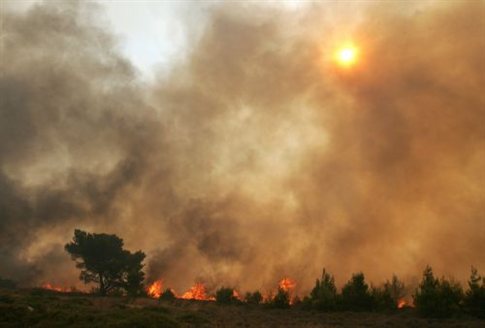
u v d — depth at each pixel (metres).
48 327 15.51
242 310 25.33
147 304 27.78
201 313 22.48
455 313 21.31
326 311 24.92
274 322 19.39
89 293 38.75
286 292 27.39
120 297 34.25
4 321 16.28
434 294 21.44
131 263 42.09
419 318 20.67
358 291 25.31
